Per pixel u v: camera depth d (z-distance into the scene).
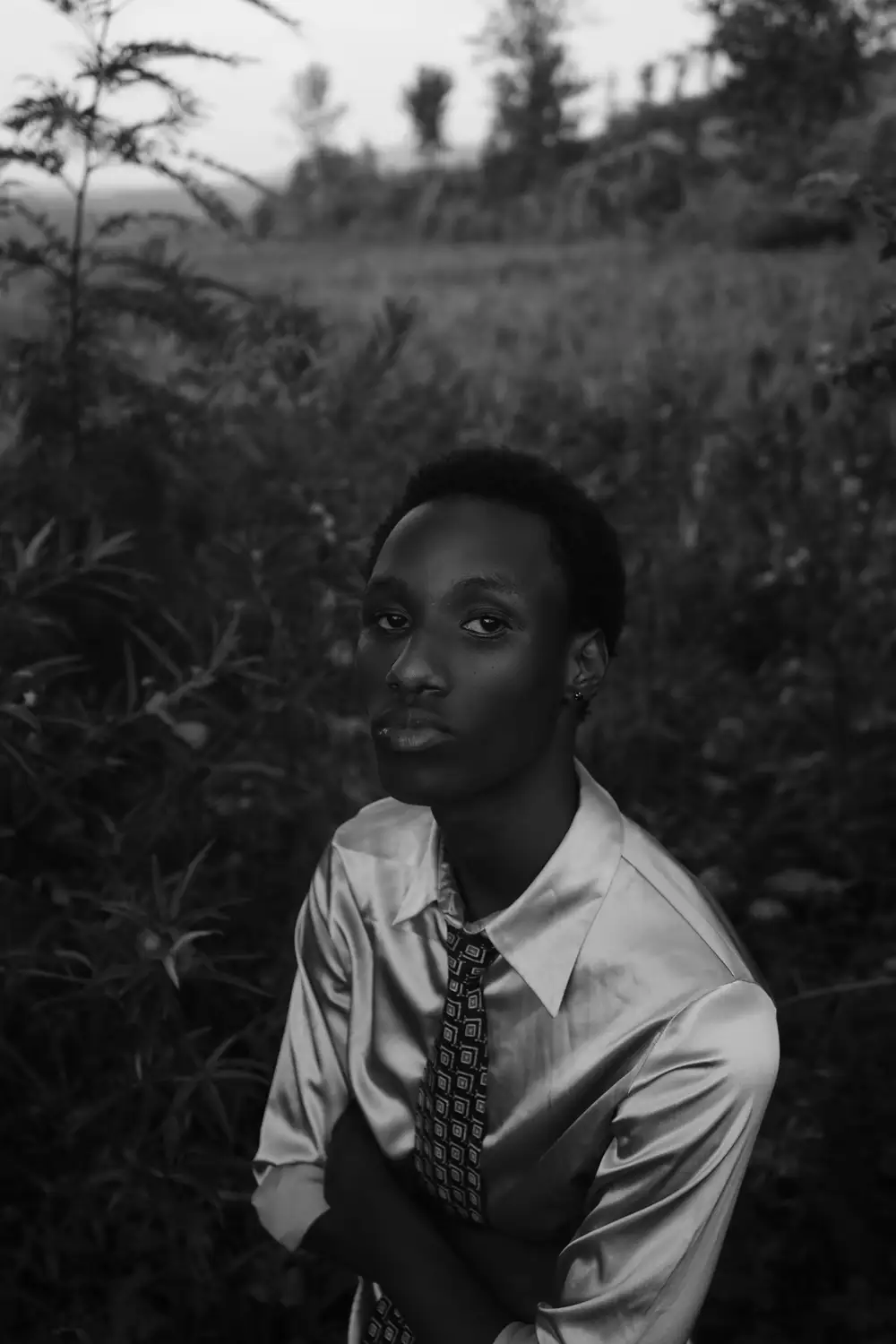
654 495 4.34
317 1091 1.09
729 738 3.36
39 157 2.69
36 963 1.91
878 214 2.39
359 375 3.49
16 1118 1.91
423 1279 0.95
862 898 2.96
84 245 2.96
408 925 0.97
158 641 2.69
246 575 2.57
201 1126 2.03
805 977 2.54
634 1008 0.83
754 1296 1.95
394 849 1.00
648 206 21.22
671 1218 0.83
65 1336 1.81
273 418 3.21
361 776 2.50
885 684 3.38
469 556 0.79
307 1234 1.04
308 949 1.09
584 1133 0.87
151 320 2.98
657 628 3.66
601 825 0.88
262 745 2.34
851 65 17.44
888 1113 2.09
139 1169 1.74
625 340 8.89
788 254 14.10
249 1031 1.93
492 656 0.79
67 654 2.63
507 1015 0.89
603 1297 0.84
